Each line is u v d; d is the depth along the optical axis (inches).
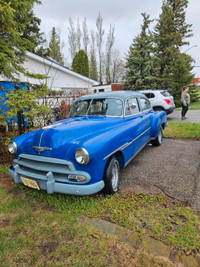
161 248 75.7
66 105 267.0
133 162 171.6
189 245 76.5
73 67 916.0
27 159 111.3
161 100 390.9
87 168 94.3
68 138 102.3
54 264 69.7
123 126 131.6
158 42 872.3
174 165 160.6
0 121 152.9
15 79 191.0
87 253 74.5
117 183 120.6
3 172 150.9
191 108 639.8
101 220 93.1
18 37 196.9
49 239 82.1
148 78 701.9
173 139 254.1
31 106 165.0
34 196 116.6
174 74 721.0
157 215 95.8
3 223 92.6
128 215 96.2
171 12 840.3
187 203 105.7
